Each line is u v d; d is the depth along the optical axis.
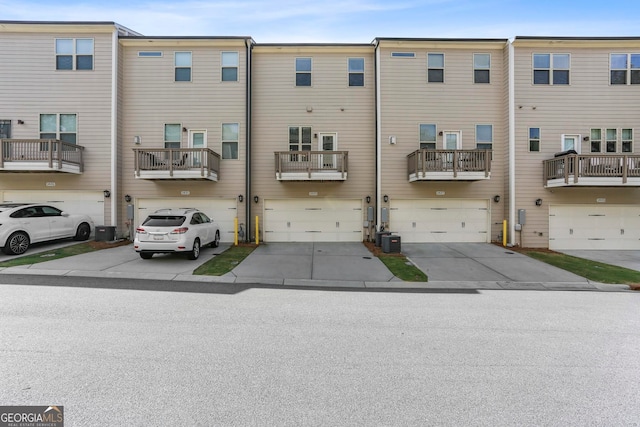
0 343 3.94
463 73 13.65
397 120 13.56
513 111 13.16
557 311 5.51
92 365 3.42
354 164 13.84
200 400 2.83
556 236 13.20
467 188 13.65
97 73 13.20
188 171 12.50
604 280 7.95
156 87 13.66
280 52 13.90
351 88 13.88
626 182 11.97
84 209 13.25
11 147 12.45
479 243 13.52
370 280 7.92
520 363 3.60
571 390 3.06
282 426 2.51
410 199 13.61
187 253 9.95
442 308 5.67
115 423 2.51
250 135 13.70
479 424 2.57
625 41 12.91
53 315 4.96
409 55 13.61
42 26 12.93
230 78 13.72
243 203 13.66
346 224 13.84
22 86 13.08
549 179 12.95
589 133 13.16
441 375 3.32
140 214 13.65
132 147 13.63
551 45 13.12
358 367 3.47
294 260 10.05
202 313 5.19
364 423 2.56
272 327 4.61
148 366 3.42
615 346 4.05
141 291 6.52
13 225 9.84
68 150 12.90
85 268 8.38
